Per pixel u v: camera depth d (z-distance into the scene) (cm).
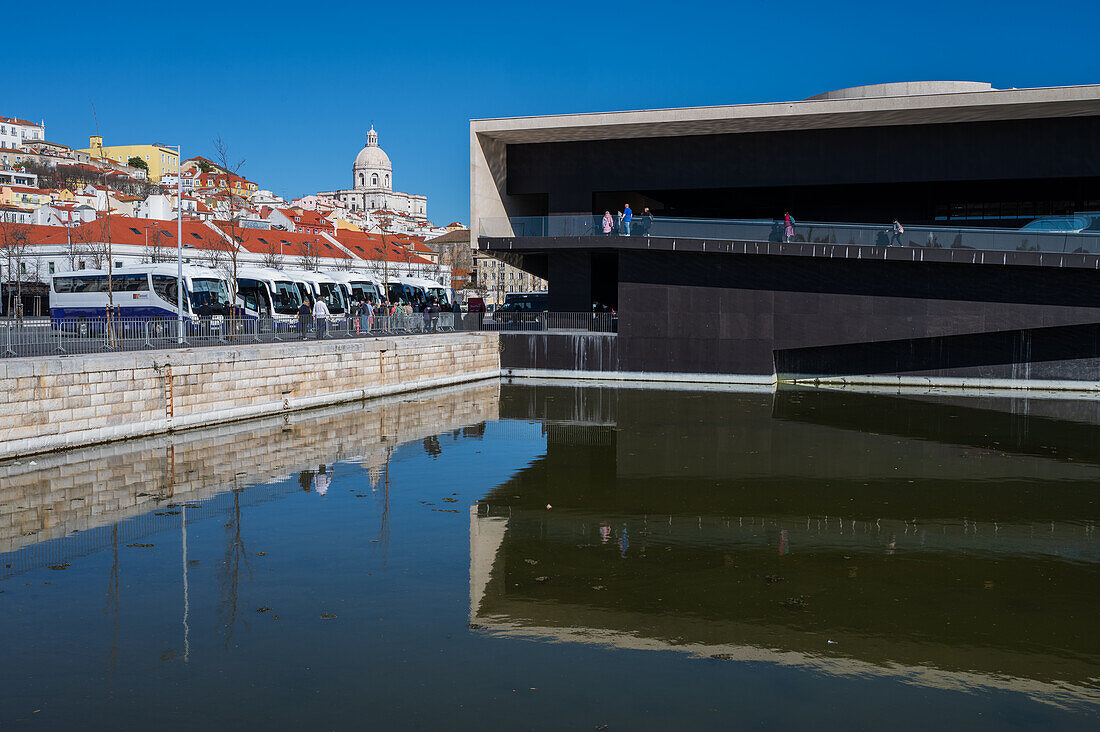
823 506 1600
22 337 2138
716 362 3597
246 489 1706
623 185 4072
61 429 2000
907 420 2606
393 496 1667
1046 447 2173
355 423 2533
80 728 771
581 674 893
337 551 1307
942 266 3281
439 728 777
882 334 3369
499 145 4122
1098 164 3528
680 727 784
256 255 8956
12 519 1467
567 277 3959
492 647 957
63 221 8988
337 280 4575
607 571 1227
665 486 1764
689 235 3519
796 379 3709
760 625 1032
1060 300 3166
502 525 1469
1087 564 1273
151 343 2519
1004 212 3994
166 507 1558
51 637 975
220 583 1159
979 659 939
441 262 13162
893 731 779
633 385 3578
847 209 4269
